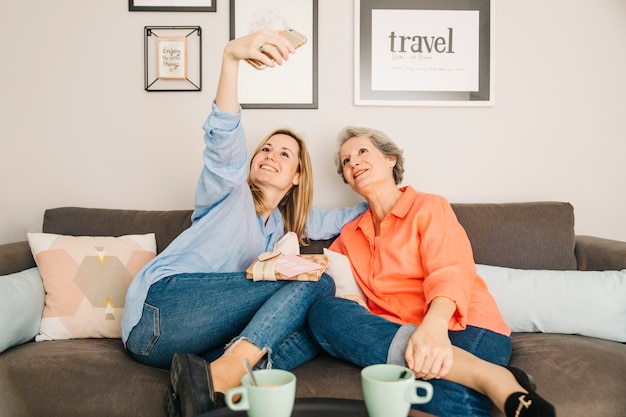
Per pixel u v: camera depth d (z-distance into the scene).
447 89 2.22
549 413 0.87
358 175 1.73
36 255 1.68
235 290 1.37
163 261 1.49
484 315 1.39
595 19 2.24
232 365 1.16
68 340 1.56
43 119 2.19
